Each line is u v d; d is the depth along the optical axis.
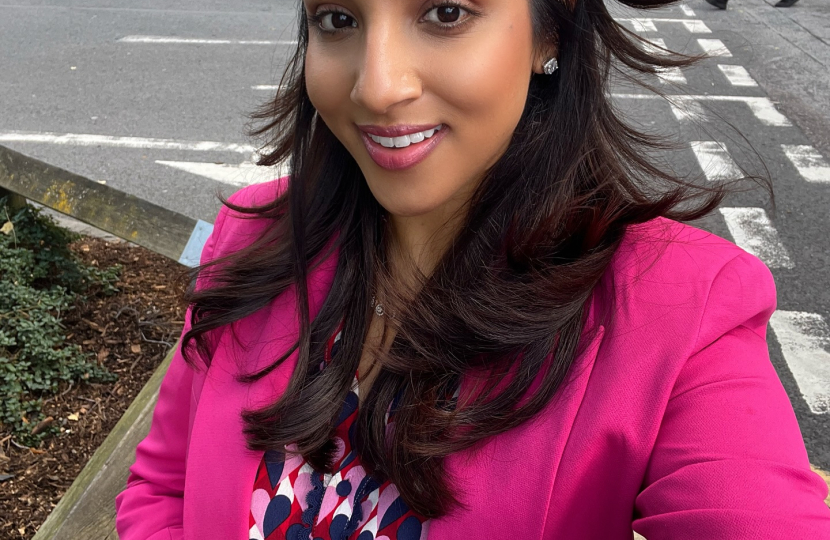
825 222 4.08
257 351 1.09
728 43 7.44
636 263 0.88
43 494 2.39
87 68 6.39
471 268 0.93
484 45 0.79
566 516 0.82
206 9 8.30
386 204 0.89
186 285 1.37
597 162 0.92
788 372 2.99
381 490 0.94
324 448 0.98
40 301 2.91
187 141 5.07
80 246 3.56
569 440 0.82
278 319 1.09
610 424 0.79
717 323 0.80
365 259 1.04
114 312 3.10
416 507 0.86
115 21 7.76
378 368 1.00
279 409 0.99
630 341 0.82
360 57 0.82
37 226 3.18
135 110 5.54
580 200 0.90
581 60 0.91
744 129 5.26
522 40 0.83
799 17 8.62
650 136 1.03
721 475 0.71
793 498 0.69
